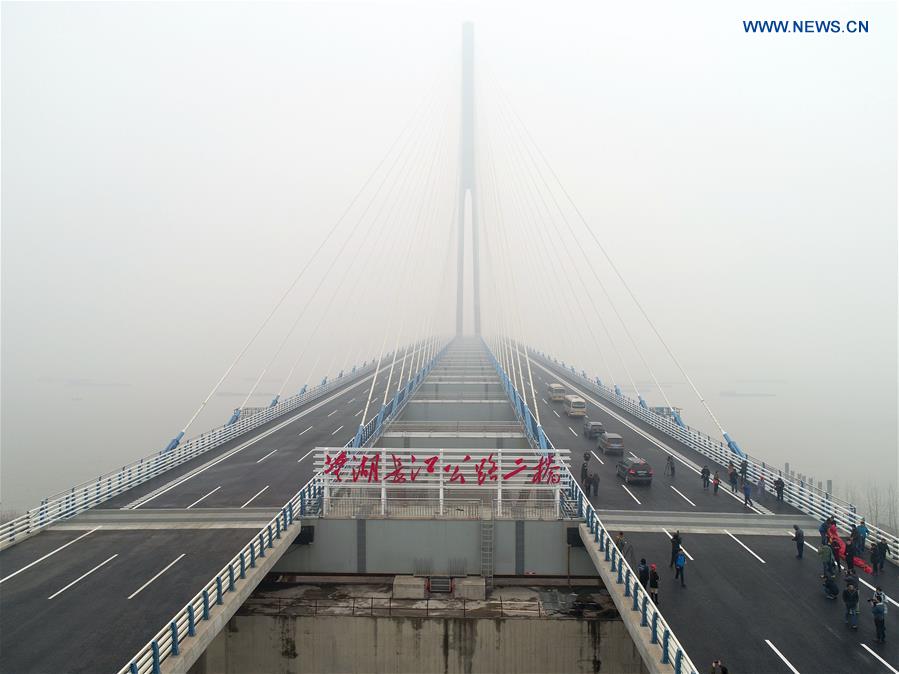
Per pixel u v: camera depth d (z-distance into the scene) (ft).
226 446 175.01
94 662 60.54
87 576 82.07
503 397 262.06
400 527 105.70
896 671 59.82
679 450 164.66
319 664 92.07
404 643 91.61
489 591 102.22
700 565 86.17
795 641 65.36
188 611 63.82
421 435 176.04
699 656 62.34
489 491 118.93
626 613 70.18
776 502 116.06
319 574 106.11
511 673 90.63
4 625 68.28
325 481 110.93
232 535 98.53
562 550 104.06
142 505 115.85
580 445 170.09
